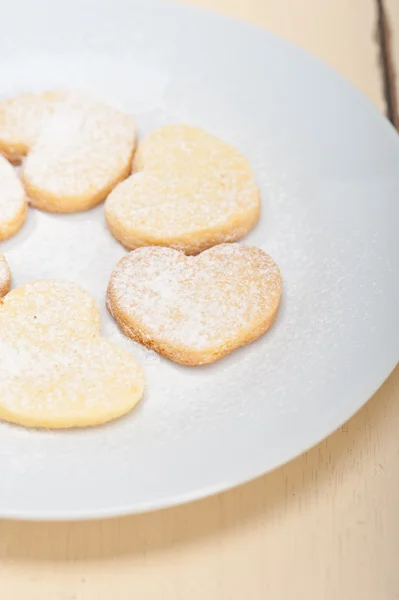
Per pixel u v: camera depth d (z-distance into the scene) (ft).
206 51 1.52
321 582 1.13
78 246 1.35
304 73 1.50
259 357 1.25
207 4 1.65
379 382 1.20
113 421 1.19
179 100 1.49
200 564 1.14
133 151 1.42
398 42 1.61
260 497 1.18
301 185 1.41
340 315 1.28
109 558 1.13
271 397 1.21
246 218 1.35
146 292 1.27
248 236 1.37
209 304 1.26
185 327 1.24
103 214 1.38
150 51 1.52
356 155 1.42
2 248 1.35
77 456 1.16
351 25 1.63
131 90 1.50
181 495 1.11
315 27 1.63
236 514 1.16
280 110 1.48
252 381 1.23
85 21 1.53
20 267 1.33
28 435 1.18
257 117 1.48
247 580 1.13
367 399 1.19
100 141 1.41
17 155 1.42
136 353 1.26
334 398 1.19
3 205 1.34
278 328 1.28
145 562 1.13
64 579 1.12
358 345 1.24
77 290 1.28
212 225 1.33
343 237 1.35
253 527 1.16
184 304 1.26
